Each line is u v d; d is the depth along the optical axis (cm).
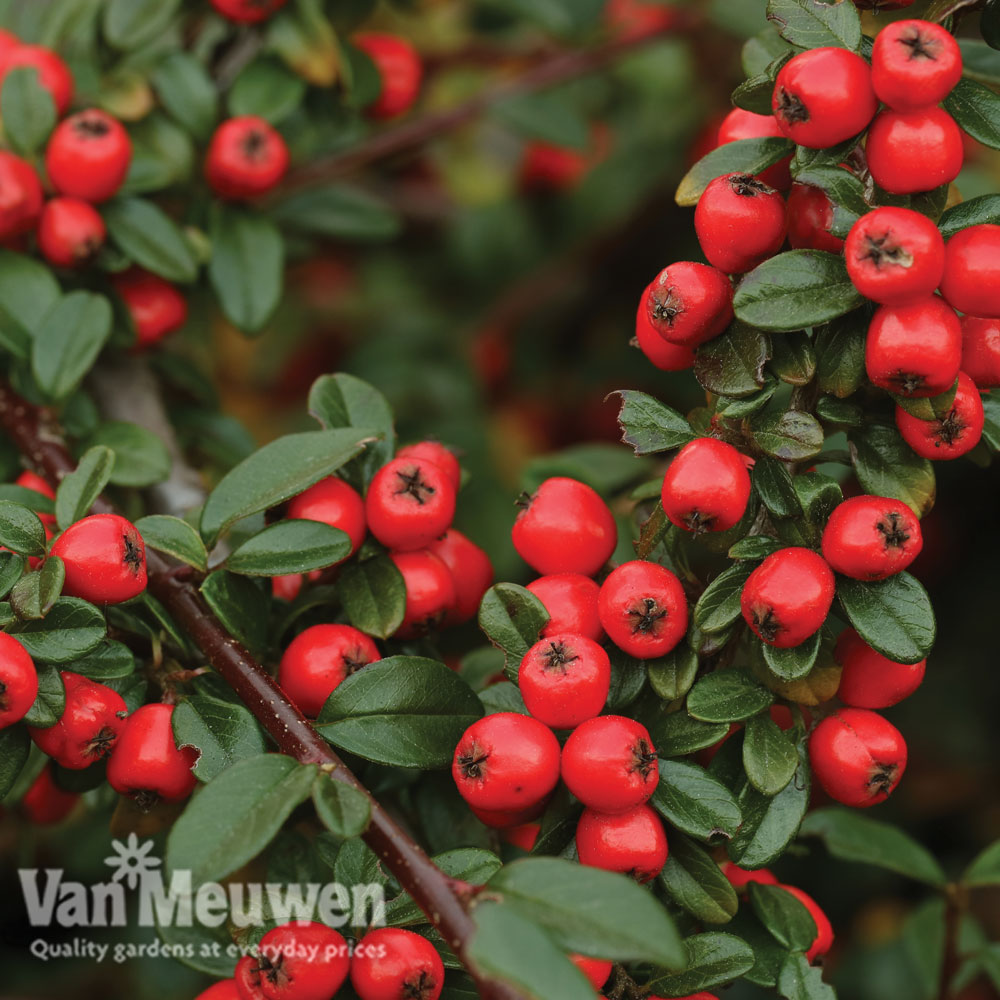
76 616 27
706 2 42
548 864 26
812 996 28
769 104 28
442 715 28
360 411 30
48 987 42
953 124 27
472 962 25
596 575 29
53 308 31
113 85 34
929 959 33
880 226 26
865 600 27
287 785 26
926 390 27
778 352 27
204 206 34
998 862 32
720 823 27
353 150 39
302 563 28
